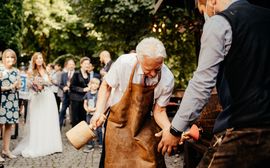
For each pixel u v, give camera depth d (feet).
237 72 8.02
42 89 27.89
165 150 9.27
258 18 8.15
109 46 54.80
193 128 10.05
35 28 88.84
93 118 11.92
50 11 85.35
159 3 27.96
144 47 10.64
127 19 50.31
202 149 15.10
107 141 11.50
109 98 12.05
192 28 30.83
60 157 26.68
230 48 8.07
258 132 7.79
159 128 11.82
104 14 50.90
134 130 11.26
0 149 29.01
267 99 7.83
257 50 7.95
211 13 9.01
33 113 27.73
